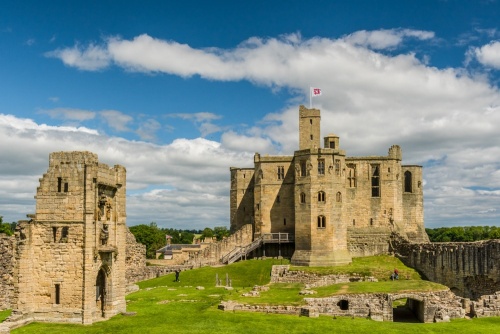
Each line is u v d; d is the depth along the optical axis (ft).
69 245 186.09
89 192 186.29
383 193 395.14
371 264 353.10
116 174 207.82
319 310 228.84
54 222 187.21
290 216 388.16
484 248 293.02
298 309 220.02
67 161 188.65
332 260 349.20
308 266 345.51
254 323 195.83
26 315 184.34
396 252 376.68
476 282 299.38
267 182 394.32
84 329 176.96
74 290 185.06
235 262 366.84
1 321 193.98
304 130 403.54
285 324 197.26
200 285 308.60
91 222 186.50
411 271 336.49
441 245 331.36
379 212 393.70
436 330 199.00
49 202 188.34
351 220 392.47
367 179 396.16
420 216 424.46
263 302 228.22
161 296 254.47
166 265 381.40
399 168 402.52
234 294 254.06
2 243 234.17
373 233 388.57
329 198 355.56
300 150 365.61
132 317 198.59
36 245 187.52
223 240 387.96
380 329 196.54
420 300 232.53
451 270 315.37
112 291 200.23
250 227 397.60
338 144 391.65
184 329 182.19
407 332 193.98
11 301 231.09
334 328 194.29
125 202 211.61
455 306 231.71
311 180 358.23
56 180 188.44
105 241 197.36
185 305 226.58
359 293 238.27
